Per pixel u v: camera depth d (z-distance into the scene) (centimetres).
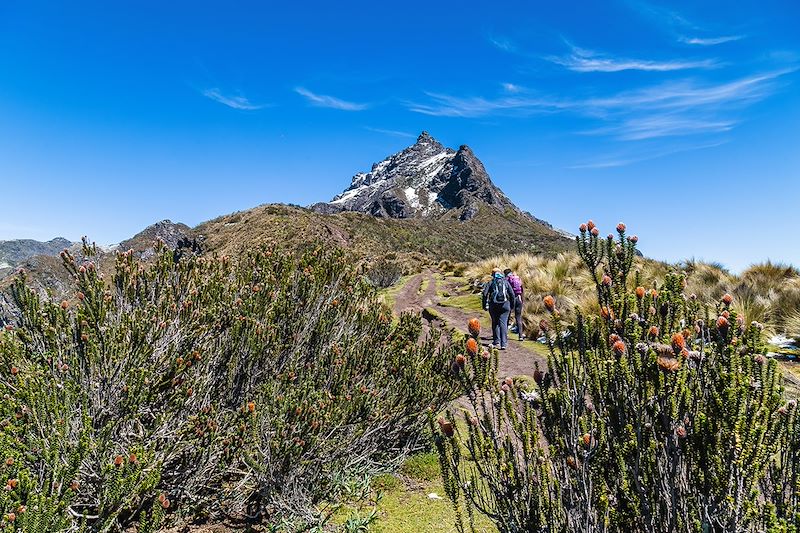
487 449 178
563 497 173
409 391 399
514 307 912
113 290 355
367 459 392
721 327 157
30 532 195
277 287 445
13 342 295
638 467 156
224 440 320
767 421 151
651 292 175
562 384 178
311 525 308
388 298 1515
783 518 135
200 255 450
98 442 257
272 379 380
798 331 655
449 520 311
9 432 233
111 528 275
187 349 349
